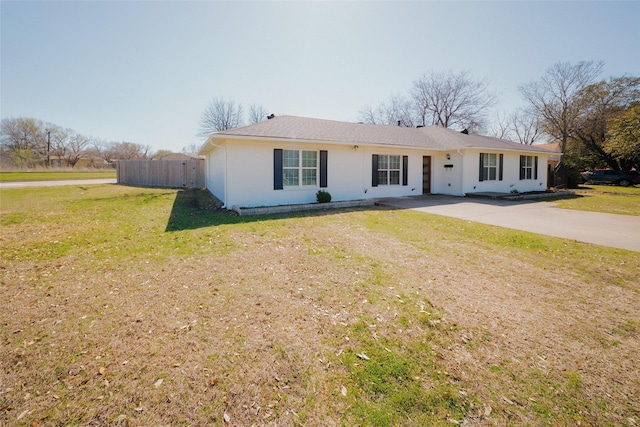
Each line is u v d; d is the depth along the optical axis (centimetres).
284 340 280
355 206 1138
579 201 1332
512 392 220
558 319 319
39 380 230
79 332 292
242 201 1047
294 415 200
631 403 210
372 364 249
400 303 350
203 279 417
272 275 431
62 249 555
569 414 201
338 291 380
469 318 320
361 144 1227
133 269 455
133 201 1233
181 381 229
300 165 1145
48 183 2139
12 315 323
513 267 471
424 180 1581
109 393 217
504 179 1652
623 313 332
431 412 203
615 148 2389
